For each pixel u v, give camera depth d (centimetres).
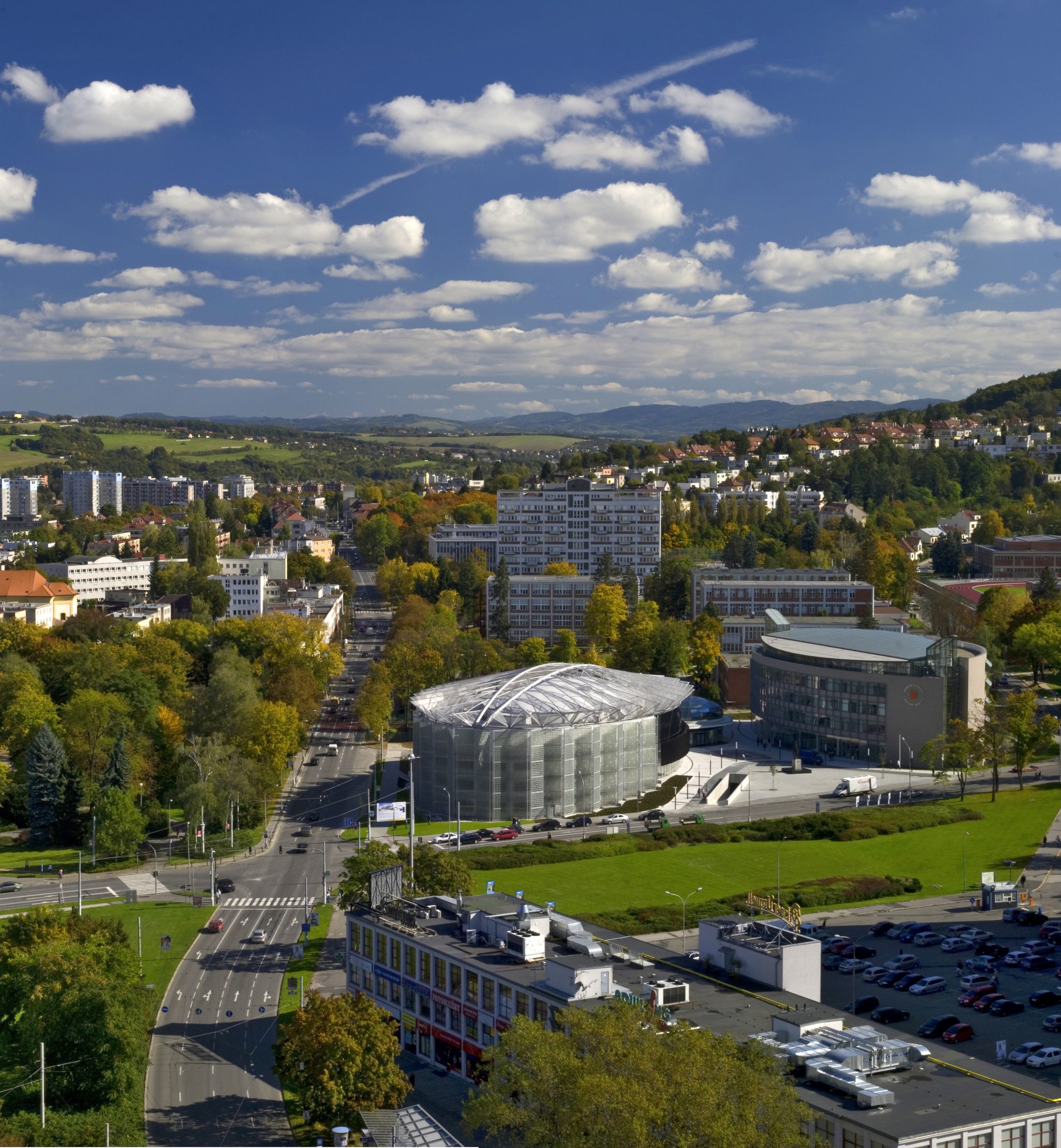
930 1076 10212
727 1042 9644
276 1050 12675
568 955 12762
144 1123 12312
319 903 19588
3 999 13750
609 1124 8725
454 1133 11381
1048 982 16000
